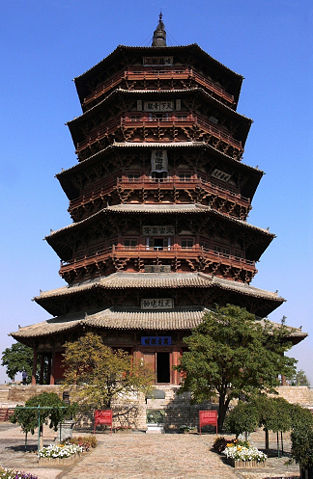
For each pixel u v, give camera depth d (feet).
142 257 148.66
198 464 69.62
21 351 235.61
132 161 163.02
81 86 190.19
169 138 166.20
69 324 145.28
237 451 71.20
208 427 108.78
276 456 80.07
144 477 60.95
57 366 146.00
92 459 72.59
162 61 175.63
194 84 173.58
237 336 105.29
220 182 170.60
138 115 168.55
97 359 111.75
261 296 151.94
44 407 79.46
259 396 92.84
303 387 136.87
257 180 179.22
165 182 156.97
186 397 120.06
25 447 83.41
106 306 147.64
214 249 159.53
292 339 151.33
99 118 179.63
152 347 137.49
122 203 157.38
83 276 163.22
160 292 144.05
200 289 141.59
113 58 175.83
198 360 101.19
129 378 112.06
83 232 166.40
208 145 156.87
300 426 60.90
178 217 152.05
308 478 57.77
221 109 173.99
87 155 181.68
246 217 177.27
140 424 115.44
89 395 109.70
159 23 205.77
